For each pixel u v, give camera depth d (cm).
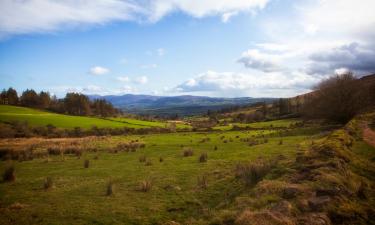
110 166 3050
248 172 1853
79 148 4538
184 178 2247
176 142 5434
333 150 1953
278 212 1052
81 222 1405
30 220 1439
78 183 2256
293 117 12025
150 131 8956
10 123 8519
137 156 3781
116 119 12650
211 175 2266
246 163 2575
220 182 1988
